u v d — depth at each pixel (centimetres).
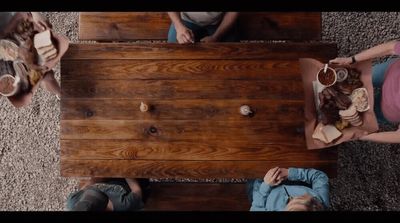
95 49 254
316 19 278
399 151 318
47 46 239
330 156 245
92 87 253
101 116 252
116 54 254
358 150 320
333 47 249
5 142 344
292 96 247
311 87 241
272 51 250
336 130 238
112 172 252
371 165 319
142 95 252
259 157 247
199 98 250
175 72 251
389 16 326
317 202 201
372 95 234
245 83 249
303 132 246
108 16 283
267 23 279
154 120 251
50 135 342
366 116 235
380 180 318
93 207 210
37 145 342
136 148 251
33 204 339
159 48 253
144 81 252
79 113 253
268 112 247
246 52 251
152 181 314
